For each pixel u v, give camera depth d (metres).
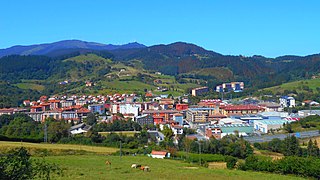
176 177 62.44
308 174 69.62
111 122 172.50
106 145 121.50
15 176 30.27
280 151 116.38
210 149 113.00
